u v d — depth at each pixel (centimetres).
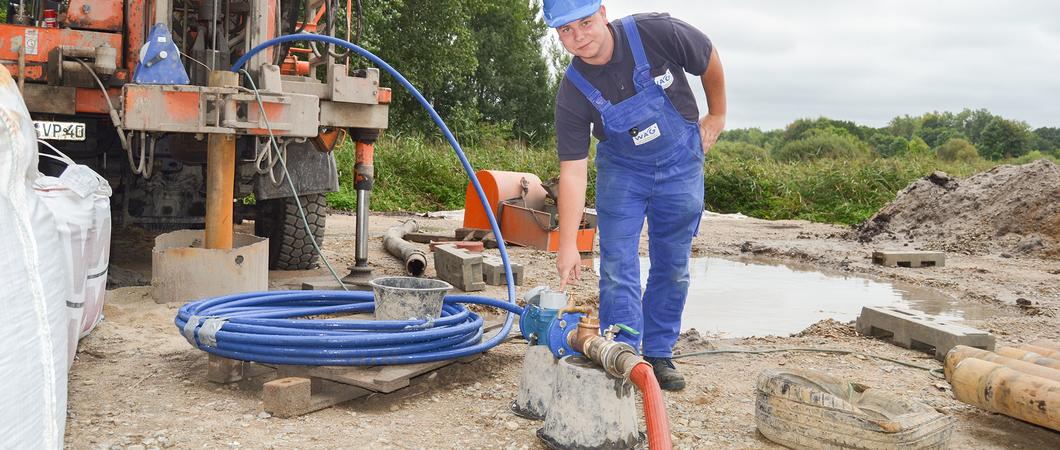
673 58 346
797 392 306
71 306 339
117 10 570
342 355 346
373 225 1229
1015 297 746
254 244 541
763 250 1082
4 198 212
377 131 630
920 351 497
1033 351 387
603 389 292
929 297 758
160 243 549
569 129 344
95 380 370
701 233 1323
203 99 492
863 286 816
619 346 279
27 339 212
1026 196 1165
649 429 247
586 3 312
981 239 1151
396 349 354
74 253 340
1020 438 340
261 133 508
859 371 442
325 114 579
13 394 205
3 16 1338
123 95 485
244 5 580
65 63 521
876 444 290
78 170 376
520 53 4488
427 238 990
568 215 340
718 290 759
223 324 361
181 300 527
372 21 2369
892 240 1223
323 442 304
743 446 315
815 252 1056
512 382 392
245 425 318
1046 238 1092
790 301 709
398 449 300
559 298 332
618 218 357
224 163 533
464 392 374
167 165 665
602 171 364
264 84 524
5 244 209
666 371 386
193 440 300
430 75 3262
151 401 344
